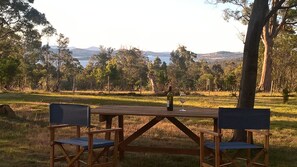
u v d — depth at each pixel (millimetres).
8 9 43625
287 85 43375
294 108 20250
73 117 5535
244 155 7617
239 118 5434
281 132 11461
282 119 14953
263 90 39625
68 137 9625
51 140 5840
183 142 9367
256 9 8102
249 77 8109
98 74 46781
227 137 10188
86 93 31234
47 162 7016
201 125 12641
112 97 26219
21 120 12312
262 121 5480
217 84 41875
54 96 26031
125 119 13586
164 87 40812
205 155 6723
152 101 22562
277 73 44781
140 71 56156
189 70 59219
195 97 27359
